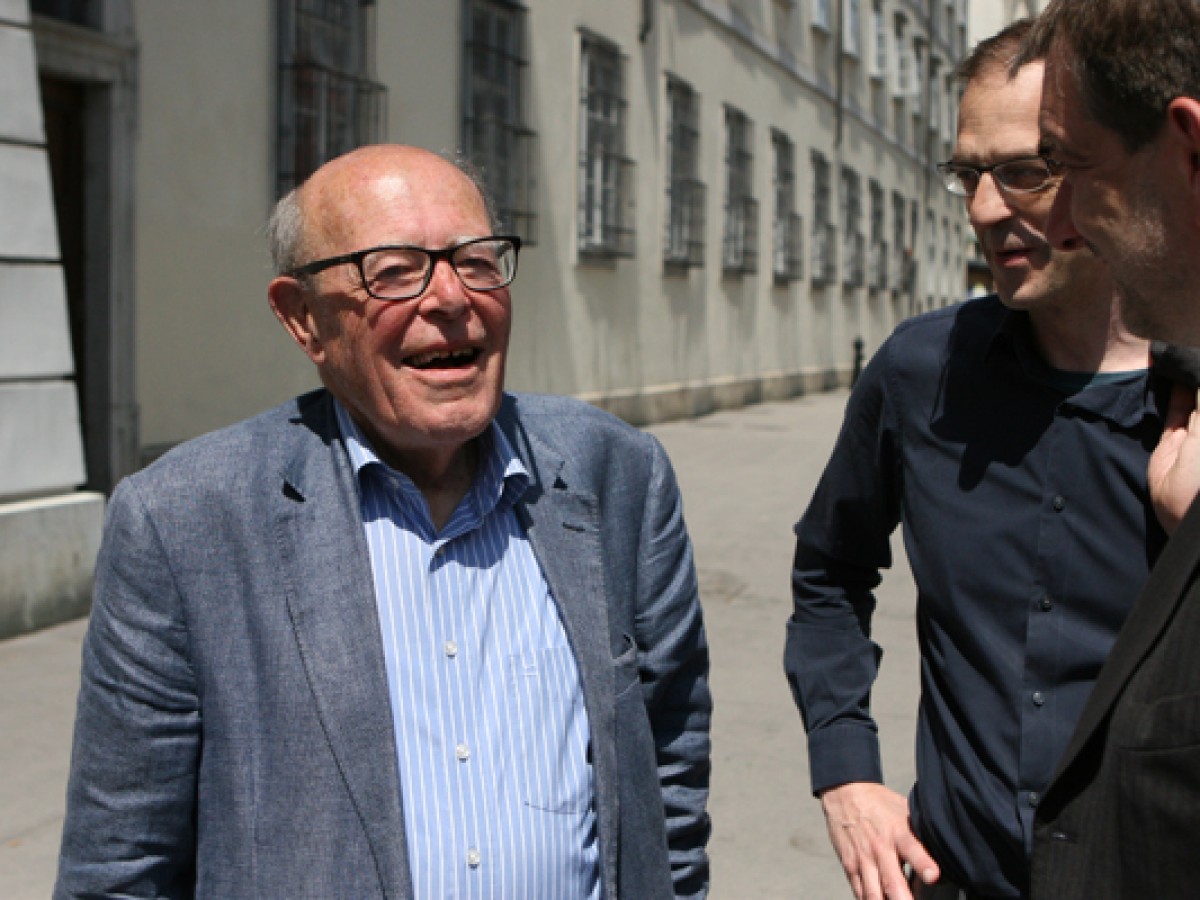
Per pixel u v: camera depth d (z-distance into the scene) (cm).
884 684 515
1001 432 171
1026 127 157
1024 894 167
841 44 2280
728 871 352
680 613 181
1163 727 113
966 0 3819
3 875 338
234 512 156
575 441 176
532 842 155
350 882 147
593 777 164
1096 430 163
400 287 155
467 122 1057
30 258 560
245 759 150
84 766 153
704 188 1612
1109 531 162
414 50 980
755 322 1880
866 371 189
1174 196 114
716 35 1655
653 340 1489
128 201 715
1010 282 163
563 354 1256
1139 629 119
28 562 556
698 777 185
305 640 151
